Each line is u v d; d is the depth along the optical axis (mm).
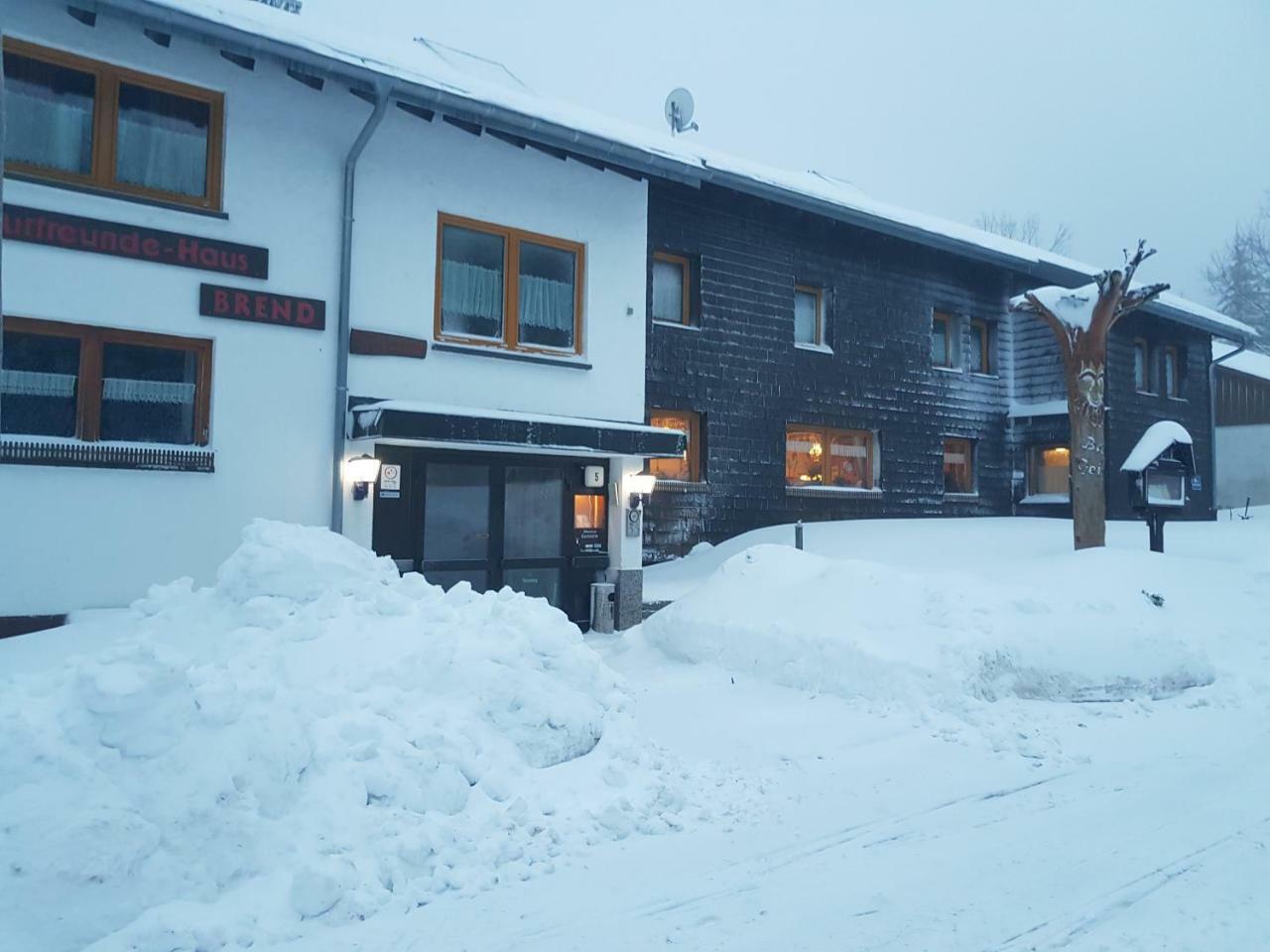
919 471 17719
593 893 4227
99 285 8469
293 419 9469
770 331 15555
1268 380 25703
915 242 17078
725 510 14953
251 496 9203
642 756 5934
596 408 11875
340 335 9672
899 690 7590
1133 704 7848
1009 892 4207
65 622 8219
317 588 5906
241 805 4168
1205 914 3971
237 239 9211
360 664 5402
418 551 10336
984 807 5445
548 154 11531
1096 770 6199
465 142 10828
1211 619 9797
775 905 4086
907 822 5184
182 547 8828
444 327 10766
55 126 8500
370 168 10125
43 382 8367
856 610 8445
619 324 12156
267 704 4703
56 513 8258
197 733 4324
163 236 8781
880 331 17250
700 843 4887
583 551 11695
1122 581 10047
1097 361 12086
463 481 10758
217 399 9055
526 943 3727
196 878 3893
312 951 3643
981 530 14859
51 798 3875
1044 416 18844
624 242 12242
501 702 5594
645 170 11531
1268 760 6406
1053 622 8312
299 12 12461
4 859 3605
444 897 4184
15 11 8180
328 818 4363
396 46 10719
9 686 4594
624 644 10070
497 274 11219
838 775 6043
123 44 8664
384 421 9180
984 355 19469
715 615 9250
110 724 4234
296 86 9602
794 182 15125
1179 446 12641
